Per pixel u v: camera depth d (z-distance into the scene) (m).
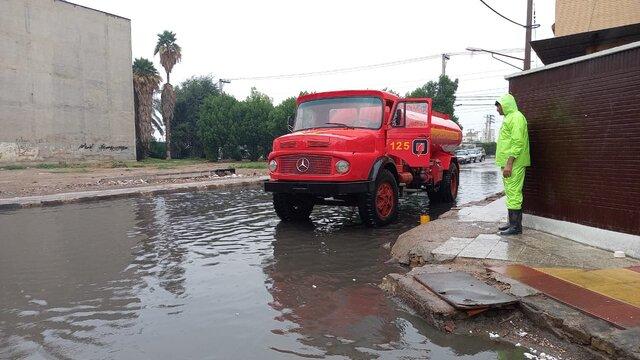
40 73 35.06
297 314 4.27
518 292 4.18
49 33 35.66
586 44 10.53
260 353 3.47
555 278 4.52
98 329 3.95
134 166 35.97
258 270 5.81
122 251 6.93
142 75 44.94
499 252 5.61
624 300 3.86
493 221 7.88
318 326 3.97
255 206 12.27
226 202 13.22
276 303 4.57
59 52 36.47
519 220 6.64
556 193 6.40
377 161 8.82
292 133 9.41
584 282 4.37
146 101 45.41
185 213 10.95
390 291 4.91
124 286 5.18
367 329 3.91
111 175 24.62
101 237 8.04
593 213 5.76
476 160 48.00
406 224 9.24
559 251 5.58
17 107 33.59
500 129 6.72
